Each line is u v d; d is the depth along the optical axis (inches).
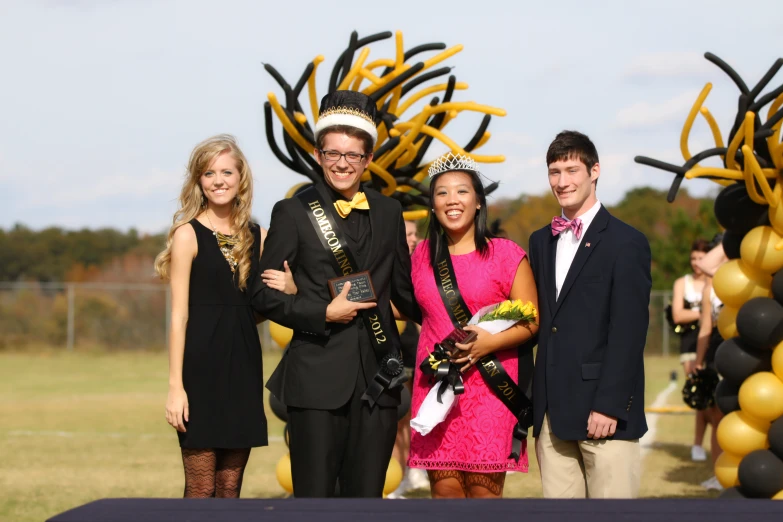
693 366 477.1
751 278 301.3
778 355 291.7
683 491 406.6
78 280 2316.7
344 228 224.5
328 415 219.8
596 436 225.1
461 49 315.3
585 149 232.8
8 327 1642.5
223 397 230.1
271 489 417.7
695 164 285.0
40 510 360.2
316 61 305.7
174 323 229.3
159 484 423.5
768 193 282.8
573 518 139.2
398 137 299.7
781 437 291.7
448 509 144.6
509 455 235.3
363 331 222.2
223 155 234.2
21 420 679.7
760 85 282.0
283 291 220.5
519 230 2347.4
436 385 232.7
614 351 224.5
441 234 239.5
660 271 1647.4
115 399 834.2
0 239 2374.5
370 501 149.9
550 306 235.3
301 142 306.3
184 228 232.7
